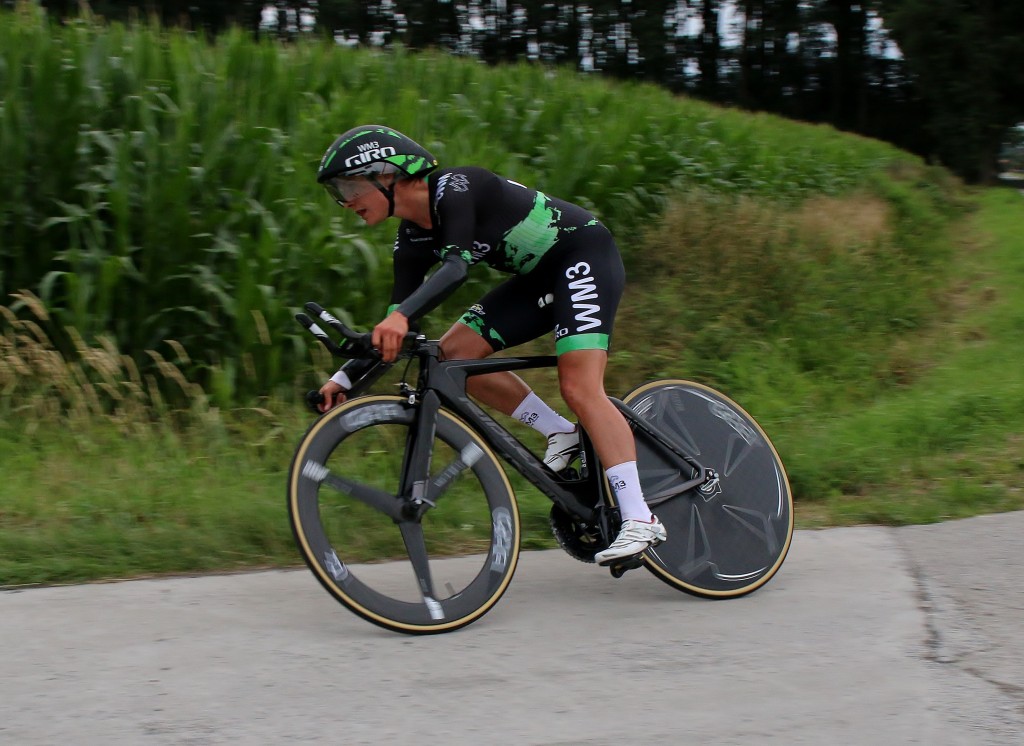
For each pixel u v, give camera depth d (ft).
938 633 8.25
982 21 84.38
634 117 26.21
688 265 21.02
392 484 11.51
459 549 10.76
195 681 7.15
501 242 8.87
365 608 8.13
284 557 10.43
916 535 11.25
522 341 9.84
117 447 13.20
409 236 9.20
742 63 133.80
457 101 24.73
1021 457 14.21
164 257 15.64
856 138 56.65
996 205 43.62
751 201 25.71
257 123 19.29
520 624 8.57
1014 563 10.11
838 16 128.26
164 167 16.11
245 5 81.92
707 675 7.42
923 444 14.79
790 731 6.53
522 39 125.18
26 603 8.78
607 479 9.25
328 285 16.66
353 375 9.18
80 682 7.09
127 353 15.44
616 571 8.96
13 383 13.73
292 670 7.39
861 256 24.52
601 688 7.17
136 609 8.68
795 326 19.72
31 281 16.03
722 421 10.19
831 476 13.46
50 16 21.29
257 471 12.98
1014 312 22.53
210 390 15.12
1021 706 6.91
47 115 16.43
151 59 19.10
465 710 6.77
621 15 126.00
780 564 9.73
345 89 25.34
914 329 21.49
